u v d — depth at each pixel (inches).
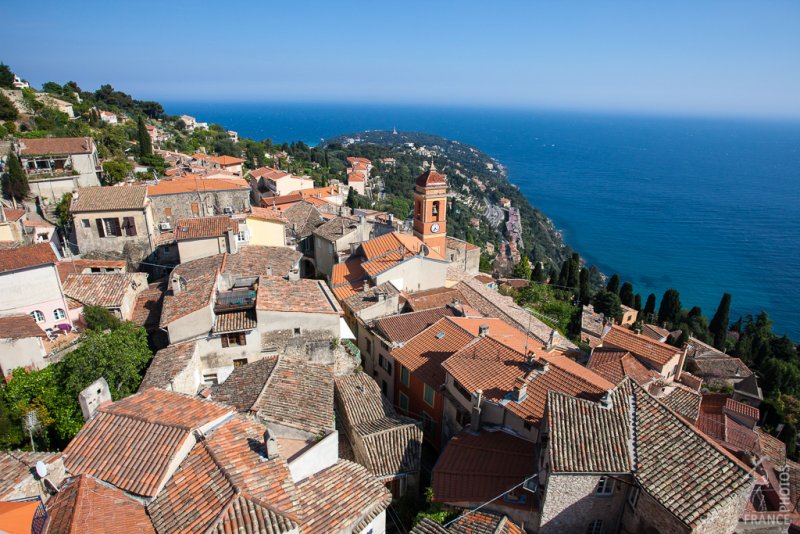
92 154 2719.0
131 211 1973.4
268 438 884.0
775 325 5797.2
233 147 6860.2
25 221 2121.1
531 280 3789.4
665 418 926.4
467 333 1521.9
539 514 907.4
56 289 1486.2
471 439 1161.4
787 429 2033.7
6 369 1290.6
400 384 1590.8
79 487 805.2
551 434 901.2
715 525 769.6
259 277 1574.8
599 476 856.9
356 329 1870.1
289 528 764.6
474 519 946.1
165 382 1155.3
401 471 1176.2
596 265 7819.9
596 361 1624.0
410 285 2037.4
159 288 1761.8
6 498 761.6
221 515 756.6
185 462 869.2
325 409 1094.4
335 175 7741.1
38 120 3663.9
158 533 761.0
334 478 992.9
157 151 4598.9
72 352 1270.9
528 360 1252.5
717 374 2581.2
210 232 1887.3
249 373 1211.2
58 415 1153.4
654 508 802.8
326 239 2359.7
